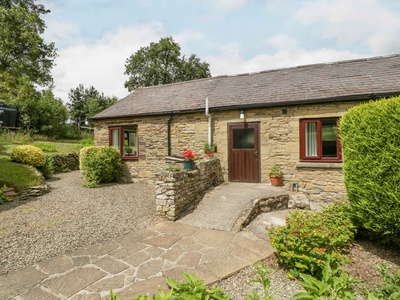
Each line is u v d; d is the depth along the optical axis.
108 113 9.91
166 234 4.10
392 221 3.11
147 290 2.51
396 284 2.45
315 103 6.66
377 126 3.17
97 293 2.47
